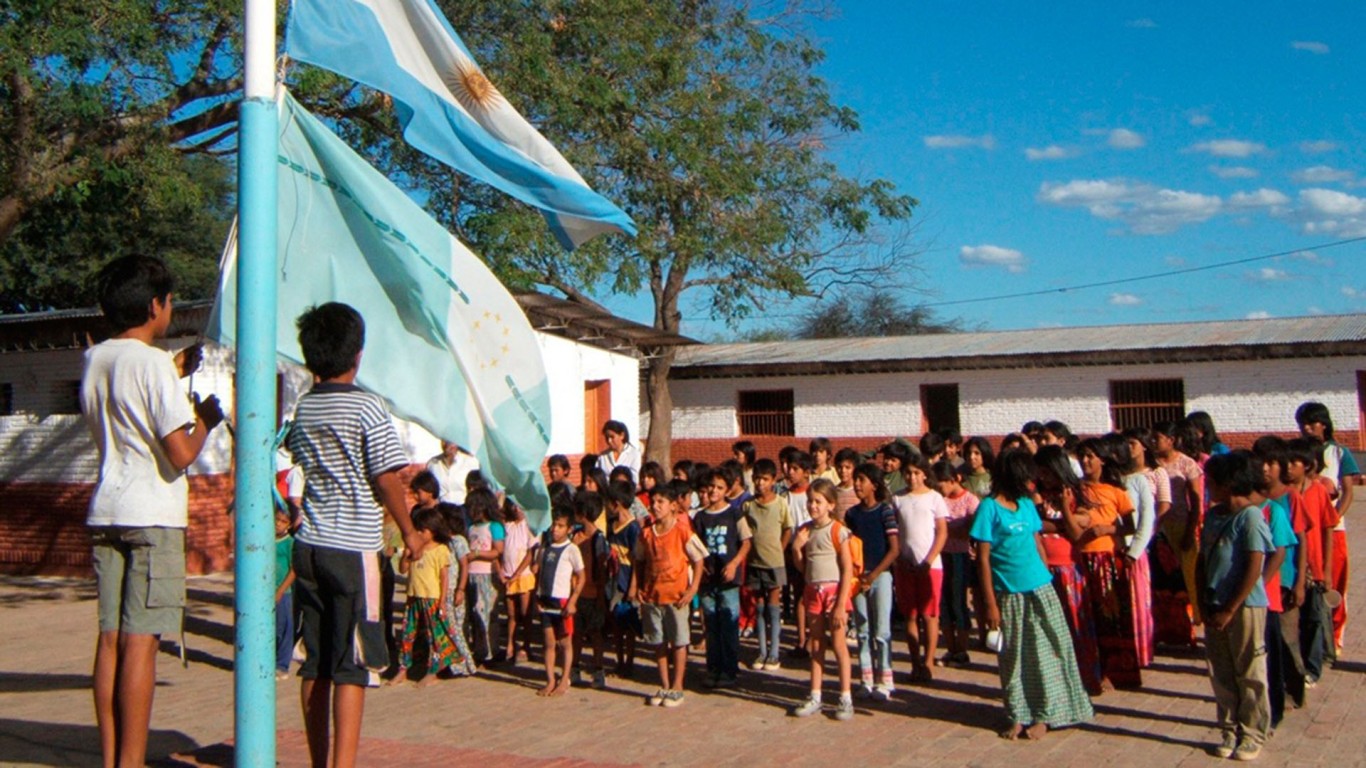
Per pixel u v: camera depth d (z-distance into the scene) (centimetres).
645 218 1911
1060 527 788
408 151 1477
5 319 1498
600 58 1584
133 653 480
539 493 558
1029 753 682
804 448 2972
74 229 1716
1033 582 716
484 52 1458
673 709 820
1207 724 731
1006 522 721
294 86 1281
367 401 473
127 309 492
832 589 791
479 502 977
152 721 773
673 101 1762
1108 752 680
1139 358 2575
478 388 542
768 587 934
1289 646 736
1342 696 788
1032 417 2725
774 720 781
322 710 484
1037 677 711
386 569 954
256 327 429
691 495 997
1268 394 2511
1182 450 935
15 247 2412
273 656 429
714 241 2038
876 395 2897
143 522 479
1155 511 900
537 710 823
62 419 1497
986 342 2948
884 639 823
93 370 488
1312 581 788
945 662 934
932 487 913
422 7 549
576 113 1491
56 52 1100
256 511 425
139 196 1355
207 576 1434
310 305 522
